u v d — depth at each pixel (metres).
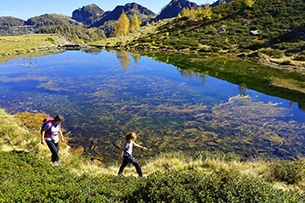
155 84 29.94
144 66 42.66
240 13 79.62
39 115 18.70
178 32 78.19
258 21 70.62
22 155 8.62
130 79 32.69
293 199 5.20
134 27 110.62
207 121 18.08
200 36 69.31
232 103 22.33
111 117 18.81
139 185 5.75
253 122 17.94
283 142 15.05
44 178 6.07
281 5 77.00
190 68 40.28
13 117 18.02
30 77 34.09
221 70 38.22
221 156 11.94
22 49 66.19
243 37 61.91
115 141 14.95
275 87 27.98
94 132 16.19
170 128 16.84
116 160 12.75
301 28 58.44
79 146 14.28
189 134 15.98
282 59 43.41
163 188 5.12
